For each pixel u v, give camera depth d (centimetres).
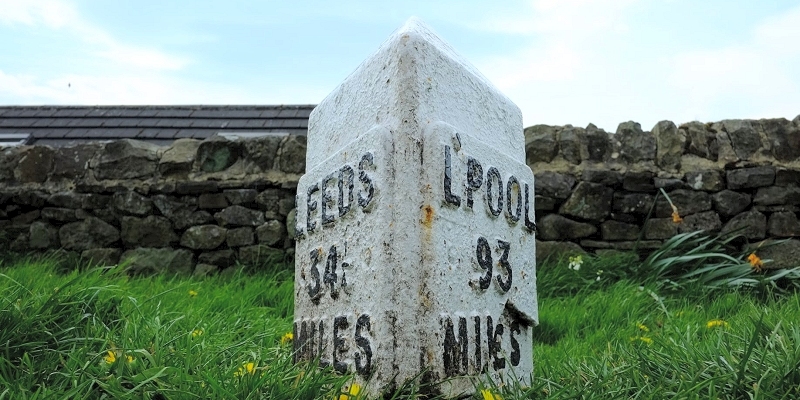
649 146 469
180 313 282
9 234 488
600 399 173
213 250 476
